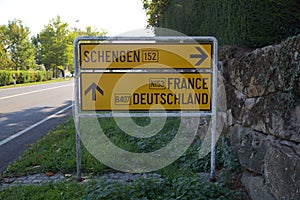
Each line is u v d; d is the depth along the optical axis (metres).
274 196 2.61
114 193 3.17
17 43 47.53
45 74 46.31
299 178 2.18
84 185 3.60
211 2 5.27
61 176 4.09
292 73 2.43
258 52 3.18
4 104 13.42
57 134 6.58
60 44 53.19
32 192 3.46
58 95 18.42
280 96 2.64
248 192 3.18
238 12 4.02
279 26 3.51
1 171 4.36
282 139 2.59
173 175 3.86
